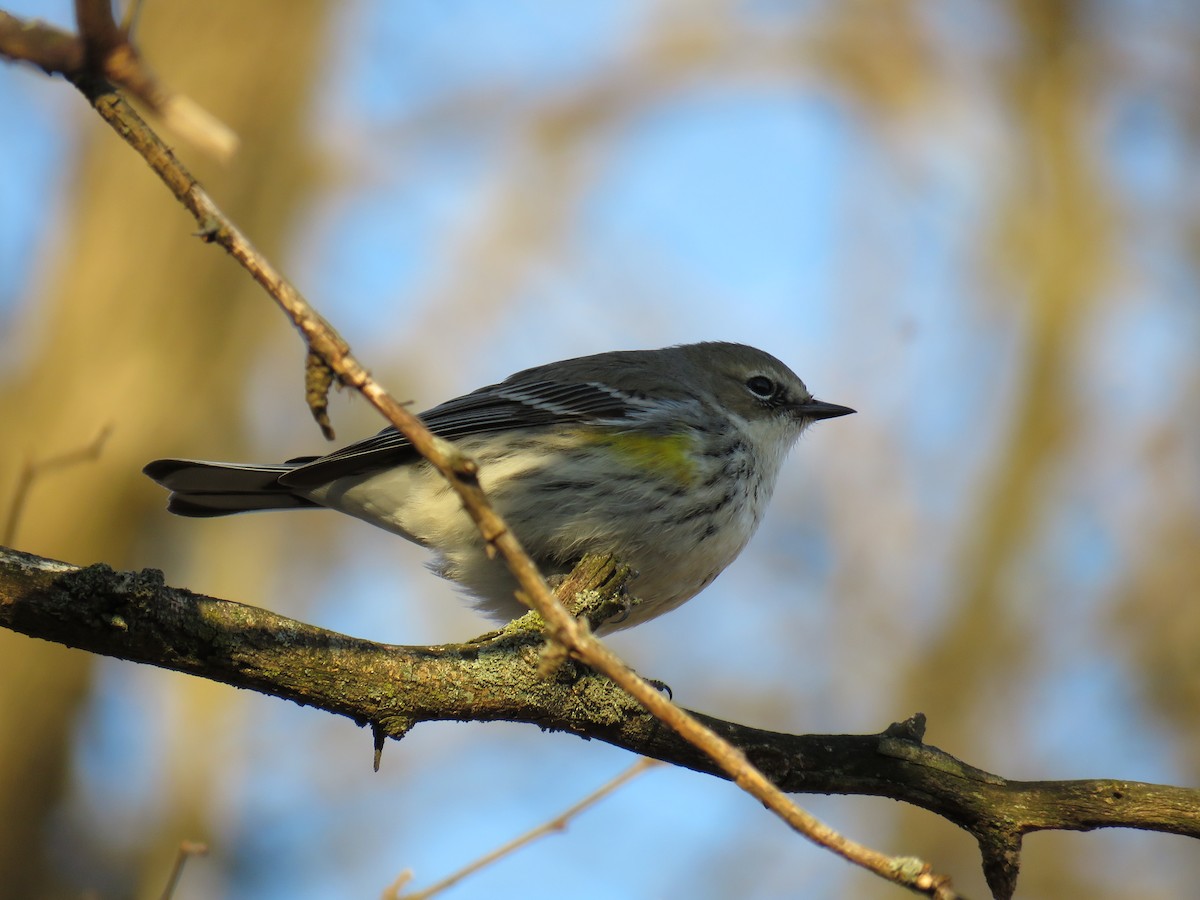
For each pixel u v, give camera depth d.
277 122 16.56
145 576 6.12
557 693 6.90
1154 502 15.94
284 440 15.96
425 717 6.66
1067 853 14.09
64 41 3.81
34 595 5.94
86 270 15.56
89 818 14.41
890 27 18.64
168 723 14.56
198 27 16.53
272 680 6.35
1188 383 16.31
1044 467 16.36
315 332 4.95
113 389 15.09
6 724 14.05
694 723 5.11
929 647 15.44
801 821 5.08
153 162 4.83
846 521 15.99
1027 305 17.41
